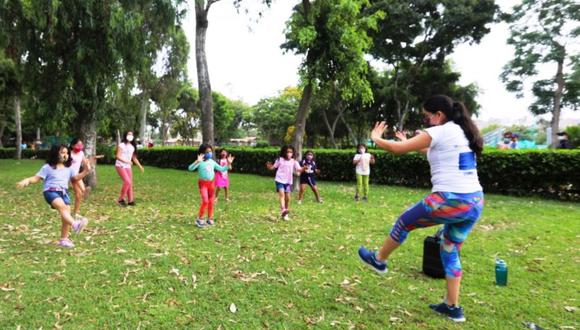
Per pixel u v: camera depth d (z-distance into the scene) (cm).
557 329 293
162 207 782
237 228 600
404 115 2414
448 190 278
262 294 349
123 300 330
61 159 481
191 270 405
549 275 407
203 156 619
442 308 314
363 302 336
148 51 1124
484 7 1933
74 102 994
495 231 605
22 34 938
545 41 2309
